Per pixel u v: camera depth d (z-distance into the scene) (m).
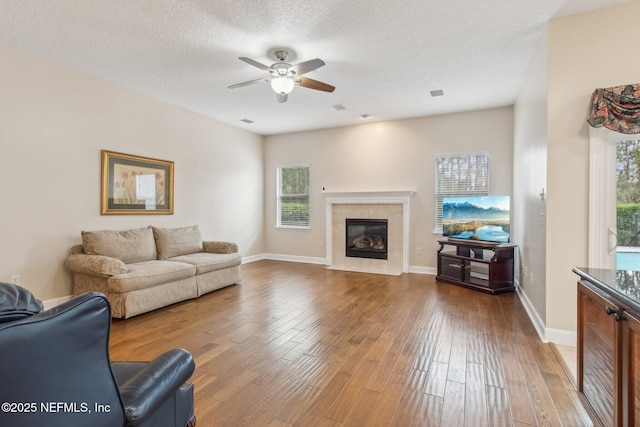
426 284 4.78
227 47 3.17
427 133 5.54
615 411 1.29
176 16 2.65
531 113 3.43
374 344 2.71
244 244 6.50
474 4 2.49
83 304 0.84
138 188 4.44
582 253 2.63
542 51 2.93
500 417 1.77
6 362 0.69
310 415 1.79
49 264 3.52
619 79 2.51
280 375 2.22
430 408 1.85
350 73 3.77
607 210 2.56
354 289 4.50
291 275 5.43
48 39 3.03
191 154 5.29
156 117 4.69
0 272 3.16
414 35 2.94
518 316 3.38
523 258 3.97
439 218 5.48
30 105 3.34
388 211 5.84
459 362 2.39
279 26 2.80
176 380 1.24
